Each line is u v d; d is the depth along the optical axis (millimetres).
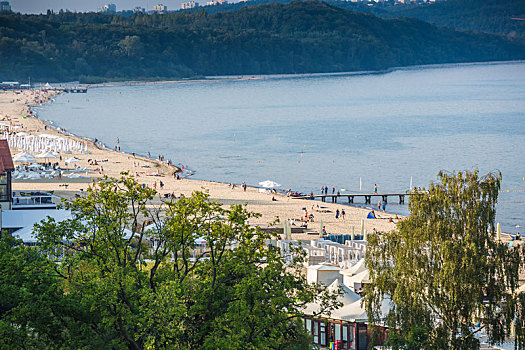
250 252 61531
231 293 59000
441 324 69188
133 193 63469
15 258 59250
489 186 69188
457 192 70312
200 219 62531
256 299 57969
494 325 67500
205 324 57219
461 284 66625
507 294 67312
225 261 61062
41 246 60625
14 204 139250
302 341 62406
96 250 60688
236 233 62656
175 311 54031
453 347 67312
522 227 189375
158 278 60875
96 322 57594
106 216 61875
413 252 70375
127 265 59812
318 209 195000
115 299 54938
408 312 68500
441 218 70375
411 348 65938
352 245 118562
